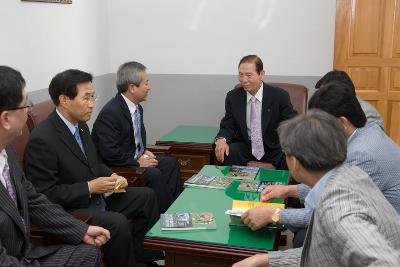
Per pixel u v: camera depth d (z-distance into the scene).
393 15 3.44
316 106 1.61
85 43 3.65
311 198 1.24
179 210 1.98
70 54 3.39
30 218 1.81
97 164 2.40
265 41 3.92
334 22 3.75
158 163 3.03
